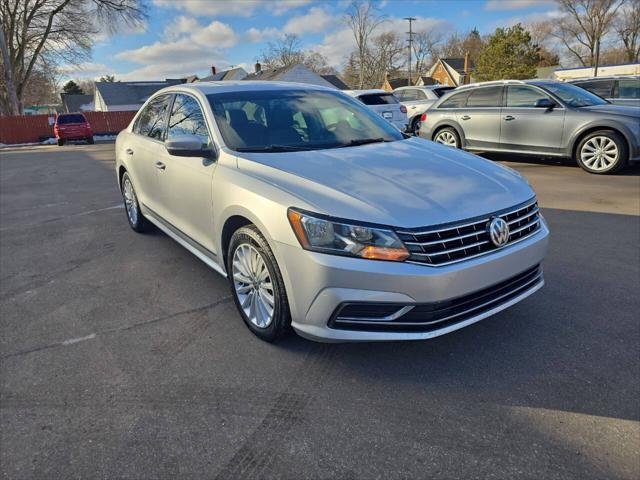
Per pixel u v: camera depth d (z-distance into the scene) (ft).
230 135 11.51
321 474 6.78
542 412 7.85
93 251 16.94
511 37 158.51
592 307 11.32
